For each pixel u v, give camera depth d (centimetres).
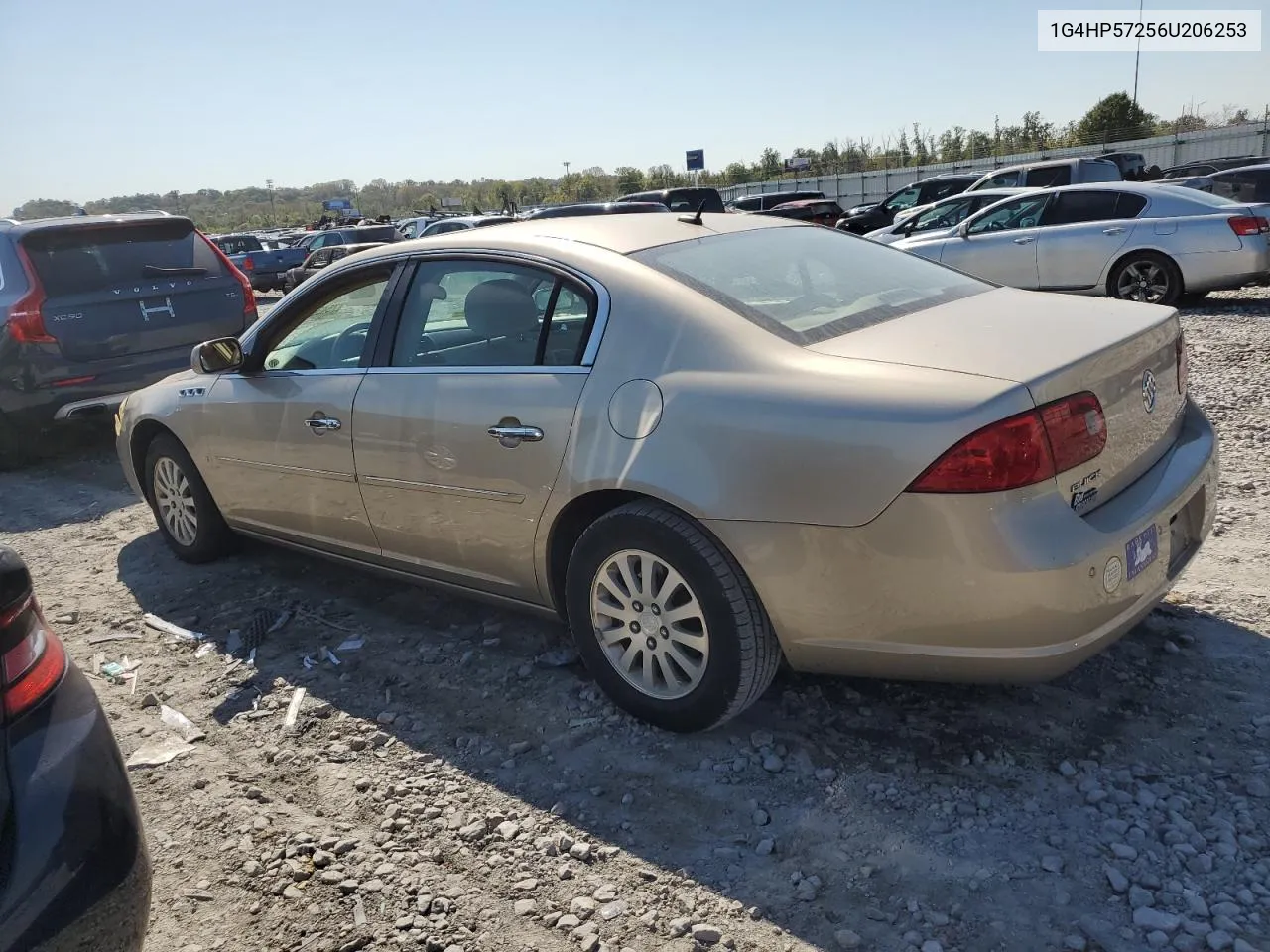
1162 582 289
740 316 304
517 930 246
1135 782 279
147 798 310
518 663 379
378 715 351
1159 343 307
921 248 1209
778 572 278
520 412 328
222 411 444
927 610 261
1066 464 259
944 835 265
